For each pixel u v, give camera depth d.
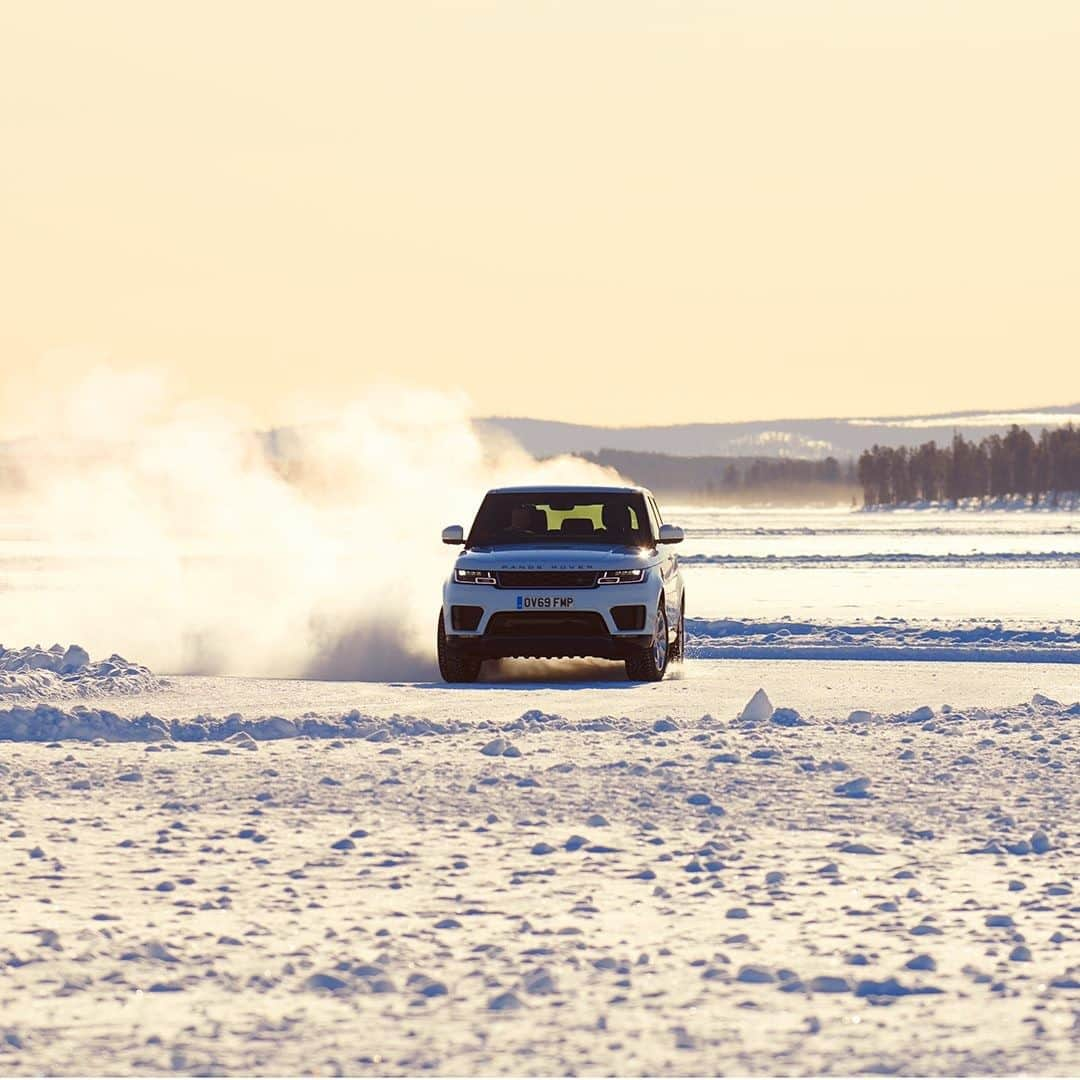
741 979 21.06
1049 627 87.88
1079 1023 19.08
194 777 37.75
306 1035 18.66
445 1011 19.61
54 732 45.28
